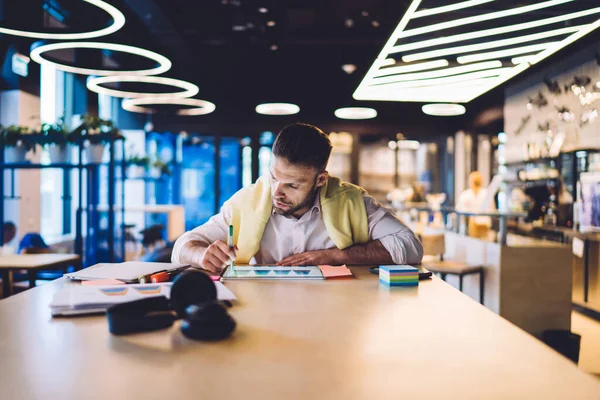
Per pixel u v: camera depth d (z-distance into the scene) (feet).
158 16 21.74
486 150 33.55
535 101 23.80
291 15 23.17
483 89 10.88
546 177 21.70
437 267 14.78
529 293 14.25
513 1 16.97
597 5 7.22
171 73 15.96
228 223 6.44
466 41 20.31
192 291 3.43
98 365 2.55
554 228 19.33
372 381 2.36
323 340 3.00
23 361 2.60
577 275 18.22
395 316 3.58
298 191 5.54
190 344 2.90
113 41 10.64
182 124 31.86
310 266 5.64
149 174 28.22
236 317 3.52
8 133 16.25
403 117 32.63
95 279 4.71
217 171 32.14
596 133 18.60
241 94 31.22
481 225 19.03
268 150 33.96
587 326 15.51
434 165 38.14
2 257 12.01
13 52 21.91
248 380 2.36
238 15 23.13
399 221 6.50
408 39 21.11
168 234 27.58
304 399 2.15
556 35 7.61
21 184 23.43
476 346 2.91
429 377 2.42
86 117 16.57
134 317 3.10
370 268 5.67
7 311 3.65
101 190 29.17
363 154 37.55
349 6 21.93
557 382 2.37
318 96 31.04
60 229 29.04
